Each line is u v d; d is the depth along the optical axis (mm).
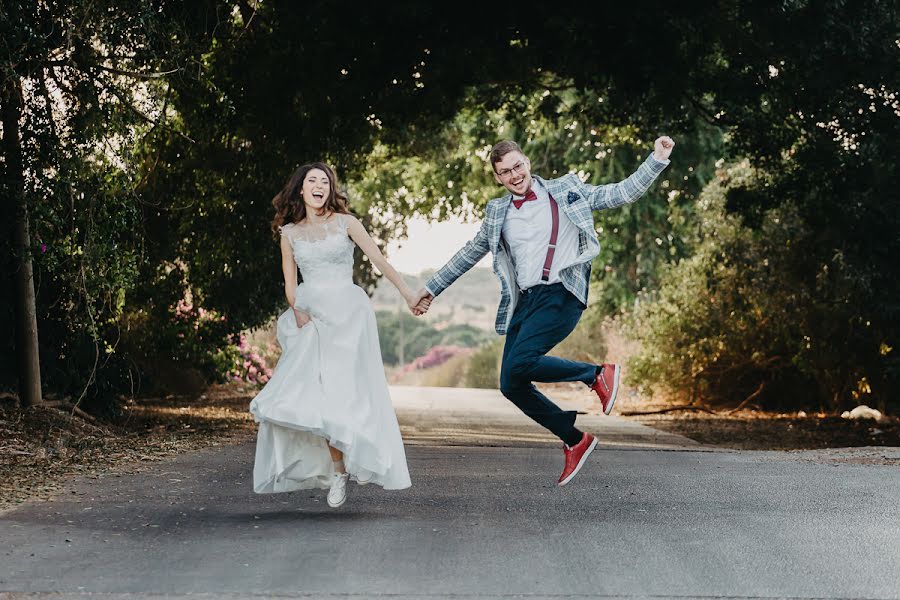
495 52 14633
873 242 15445
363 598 4629
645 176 6574
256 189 14797
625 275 32281
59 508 6648
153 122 11344
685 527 6121
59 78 10164
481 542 5715
